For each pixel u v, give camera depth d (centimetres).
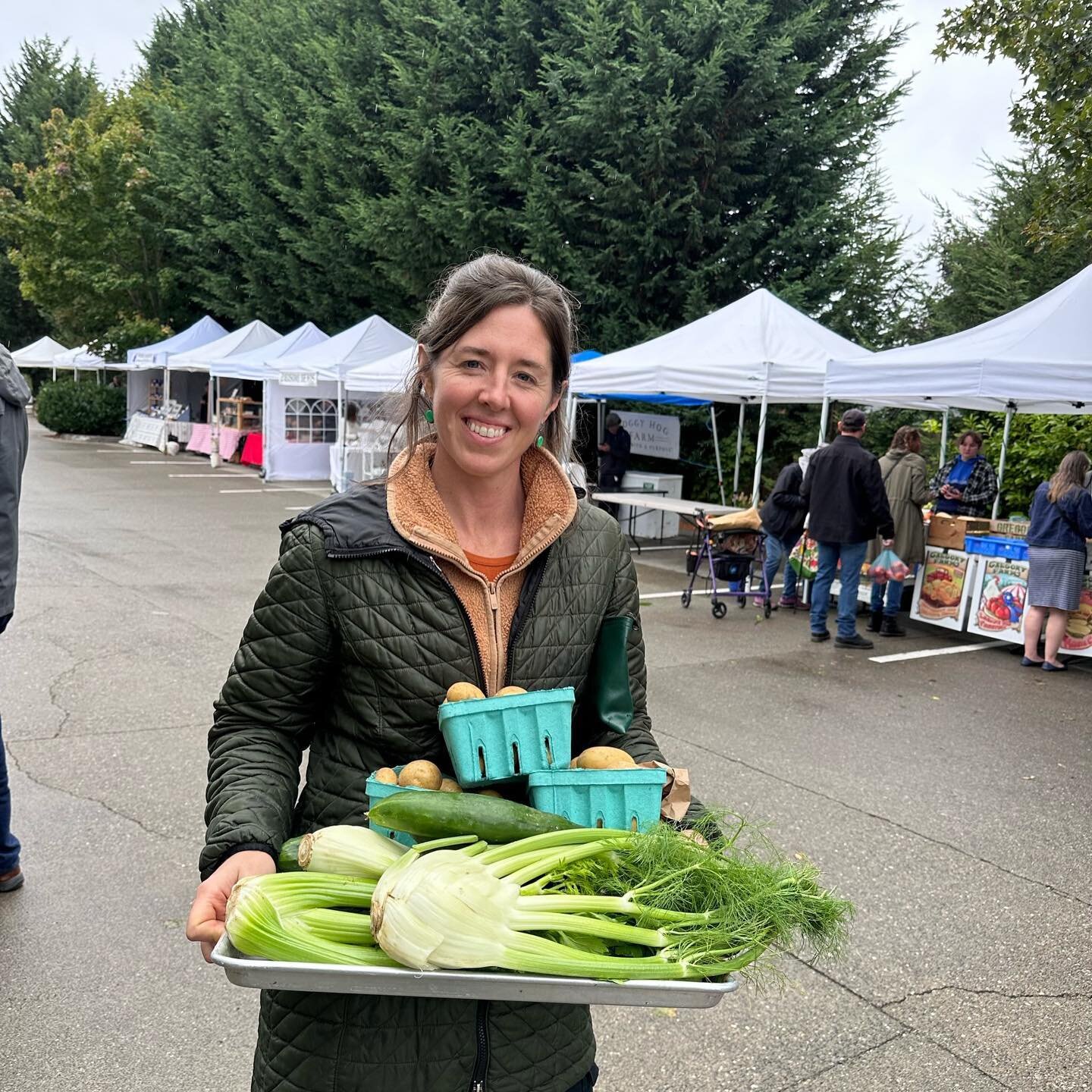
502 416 150
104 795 441
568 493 162
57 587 897
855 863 408
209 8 3092
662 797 153
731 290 1638
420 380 162
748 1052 284
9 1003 293
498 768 142
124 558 1067
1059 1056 284
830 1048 286
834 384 922
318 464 2016
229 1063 272
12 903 348
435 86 1802
